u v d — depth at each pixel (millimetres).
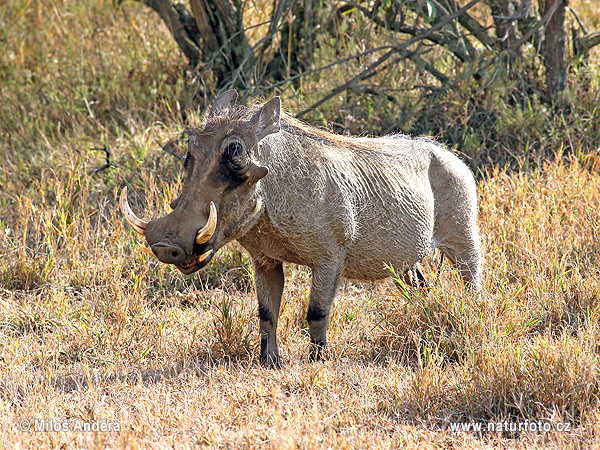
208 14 25266
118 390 12430
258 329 15188
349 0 24156
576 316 14516
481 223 18547
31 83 27906
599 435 10336
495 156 22797
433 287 14594
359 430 10867
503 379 11703
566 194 19297
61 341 15031
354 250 14078
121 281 17156
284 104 22641
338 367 13234
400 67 24469
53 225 19375
